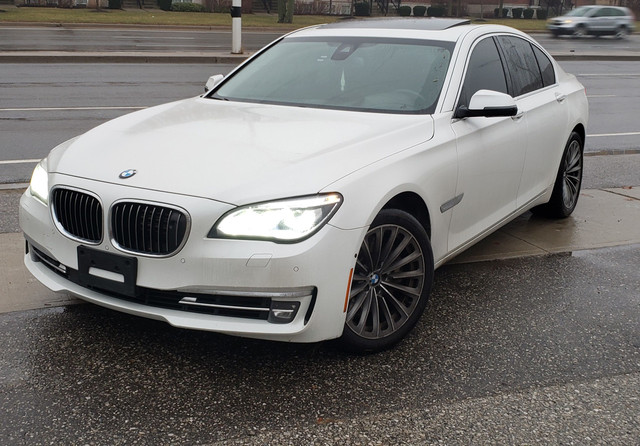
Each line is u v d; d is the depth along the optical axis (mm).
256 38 27547
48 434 2922
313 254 3160
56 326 3861
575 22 34281
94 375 3385
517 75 5242
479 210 4531
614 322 4172
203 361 3537
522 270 4969
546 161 5484
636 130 11320
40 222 3621
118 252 3297
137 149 3650
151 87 13805
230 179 3273
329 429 3012
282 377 3406
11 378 3332
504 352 3752
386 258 3619
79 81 14344
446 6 49094
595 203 6785
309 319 3232
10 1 38156
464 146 4207
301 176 3301
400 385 3375
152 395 3227
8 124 9758
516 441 2977
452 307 4305
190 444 2885
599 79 18750
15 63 16984
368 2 47312
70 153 3775
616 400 3320
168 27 30250
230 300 3207
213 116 4195
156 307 3303
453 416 3141
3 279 4449
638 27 45250
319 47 4973
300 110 4270
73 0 37625
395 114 4164
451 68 4449
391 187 3512
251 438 2936
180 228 3166
